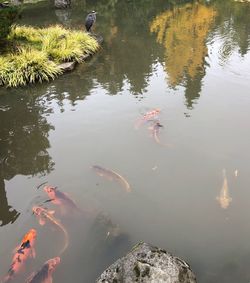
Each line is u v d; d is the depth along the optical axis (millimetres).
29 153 4211
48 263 2596
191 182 3510
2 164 4027
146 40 8617
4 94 5863
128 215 3148
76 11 12109
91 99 5523
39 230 3014
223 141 4141
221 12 11133
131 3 13453
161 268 2318
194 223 3053
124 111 5051
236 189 3391
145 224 3055
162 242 2881
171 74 6367
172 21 10398
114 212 3182
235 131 4344
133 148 4121
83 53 7422
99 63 7145
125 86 5969
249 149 3977
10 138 4570
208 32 9000
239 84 5734
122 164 3838
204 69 6488
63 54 6895
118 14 11672
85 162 3924
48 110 5258
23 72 6215
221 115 4750
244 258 2725
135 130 4508
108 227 2992
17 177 3768
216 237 2916
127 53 7711
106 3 13414
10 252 2848
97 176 3654
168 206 3234
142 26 9977
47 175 3760
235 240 2887
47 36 7453
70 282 2574
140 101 5340
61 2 12336
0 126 4887
